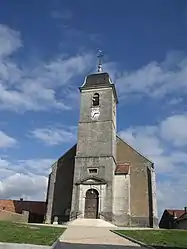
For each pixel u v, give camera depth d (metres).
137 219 35.19
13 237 15.16
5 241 13.98
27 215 38.00
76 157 36.91
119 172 36.66
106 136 37.28
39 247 13.16
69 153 40.34
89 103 39.97
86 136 37.88
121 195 35.41
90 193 34.72
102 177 35.12
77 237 18.14
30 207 47.66
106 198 33.97
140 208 35.72
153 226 34.16
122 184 36.00
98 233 20.89
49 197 38.00
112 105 39.34
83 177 35.66
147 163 38.06
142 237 18.61
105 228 26.12
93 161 36.19
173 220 53.41
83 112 39.47
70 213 34.31
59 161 40.19
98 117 38.69
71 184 38.16
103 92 40.12
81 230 22.88
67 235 19.03
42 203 48.97
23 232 17.27
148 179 37.16
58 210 37.03
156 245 15.41
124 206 34.81
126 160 38.94
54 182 38.91
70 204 36.91
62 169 39.53
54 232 19.58
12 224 21.70
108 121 38.09
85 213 33.91
